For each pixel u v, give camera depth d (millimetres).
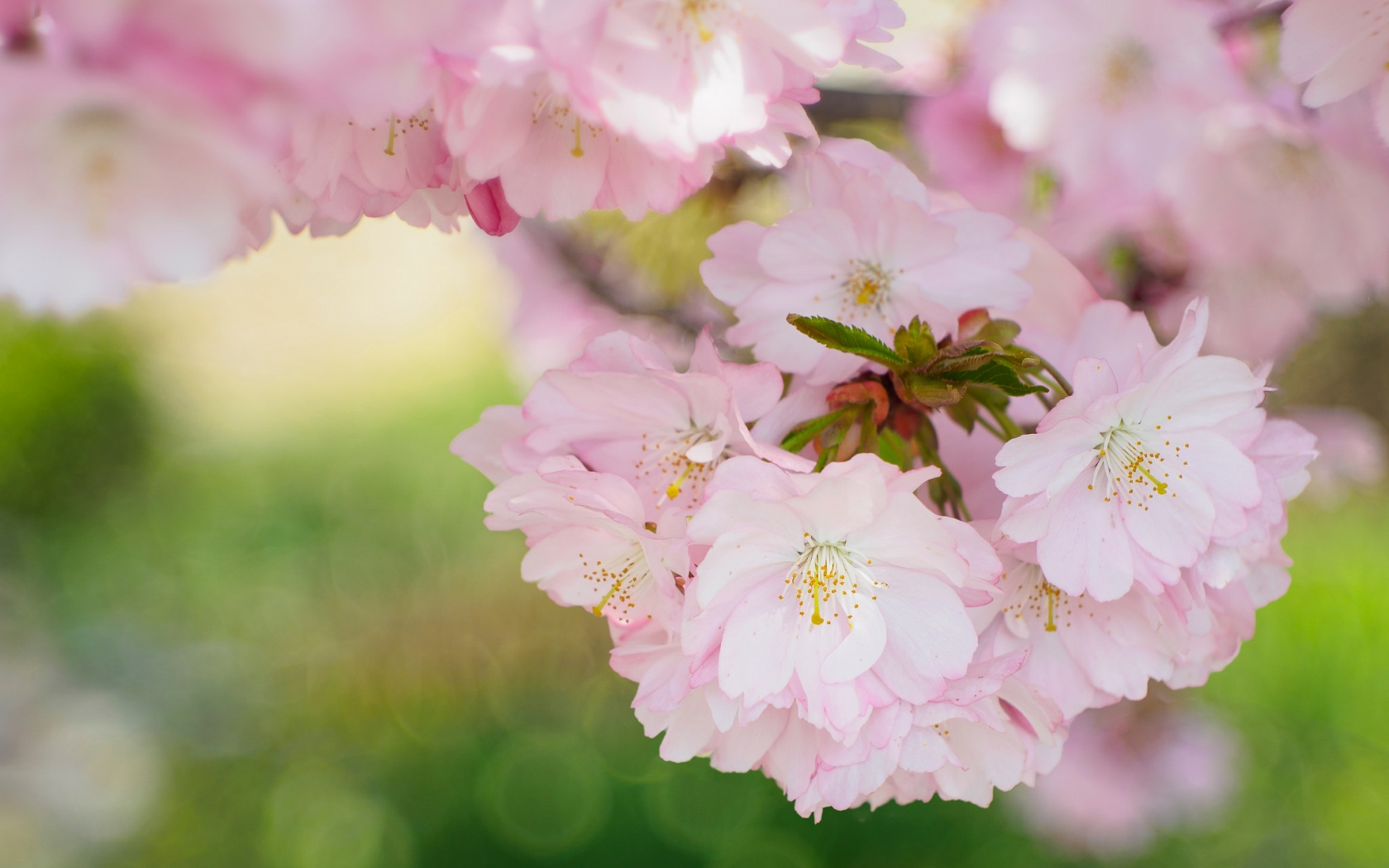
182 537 2232
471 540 2172
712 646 569
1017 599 589
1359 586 1495
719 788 1416
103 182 521
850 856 1299
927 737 575
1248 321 702
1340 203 672
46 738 1707
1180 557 575
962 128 702
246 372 2674
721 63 554
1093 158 682
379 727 1781
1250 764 1324
